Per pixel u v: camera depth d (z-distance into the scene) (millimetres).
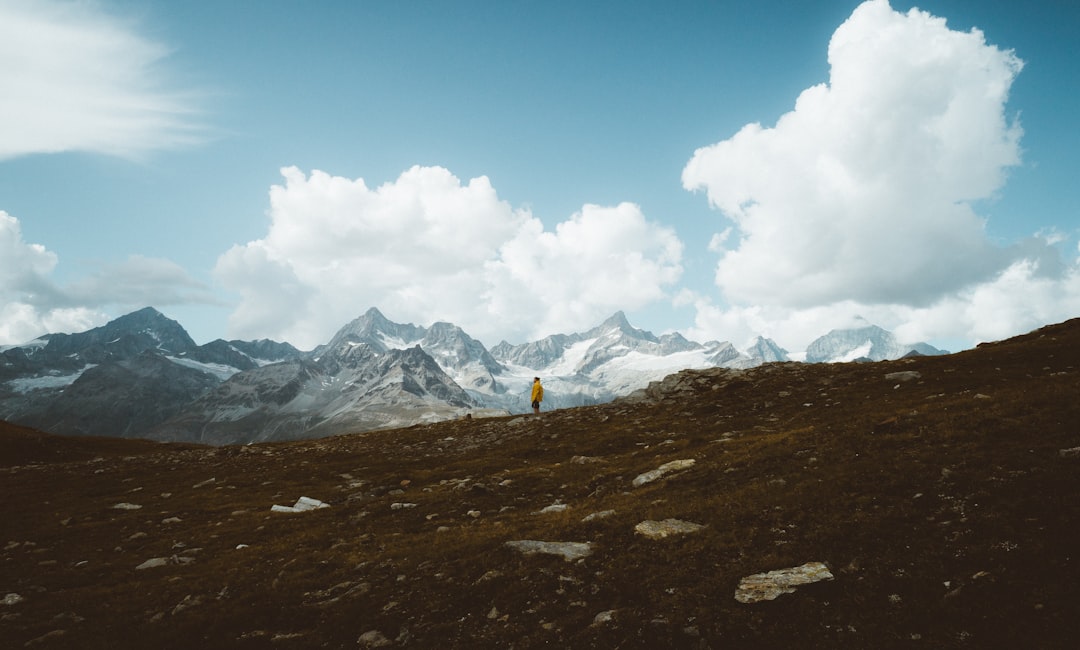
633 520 21703
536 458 45312
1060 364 41062
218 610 20297
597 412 60281
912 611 13172
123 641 18750
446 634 16359
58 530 35406
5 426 84250
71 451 78375
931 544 15398
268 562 25656
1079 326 59969
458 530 26344
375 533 28656
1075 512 14906
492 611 16938
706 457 30422
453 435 62438
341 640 17172
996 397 26141
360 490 41719
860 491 19625
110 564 27969
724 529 19312
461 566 20734
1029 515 15484
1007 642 11594
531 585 17984
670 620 14562
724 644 13453
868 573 14898
